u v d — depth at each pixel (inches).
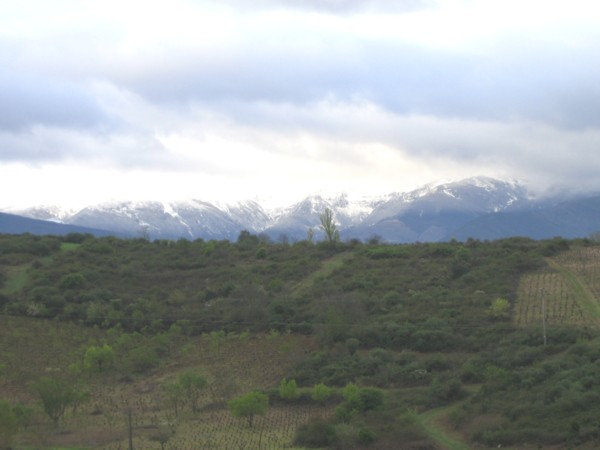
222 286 6437.0
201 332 5713.6
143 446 3656.5
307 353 5103.3
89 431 3934.5
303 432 3740.2
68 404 4124.0
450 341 4985.2
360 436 3639.3
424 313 5511.8
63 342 5516.7
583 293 5664.4
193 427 4025.6
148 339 5575.8
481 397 4030.5
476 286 6018.7
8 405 3602.4
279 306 5831.7
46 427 4008.4
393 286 6176.2
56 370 4987.7
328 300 5684.1
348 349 5044.3
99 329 5807.1
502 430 3570.4
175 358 5285.4
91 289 6456.7
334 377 4650.6
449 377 4424.2
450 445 3604.8
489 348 4835.1
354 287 6235.2
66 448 3607.3
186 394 4365.2
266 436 3831.2
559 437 3427.7
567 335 4704.7
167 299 6358.3
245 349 5319.9
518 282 6048.2
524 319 5246.1
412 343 5054.1
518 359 4473.4
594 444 3324.3
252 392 4126.5
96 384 4859.7
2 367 4800.7
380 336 5157.5
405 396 4306.1
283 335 5511.8
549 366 4156.0
